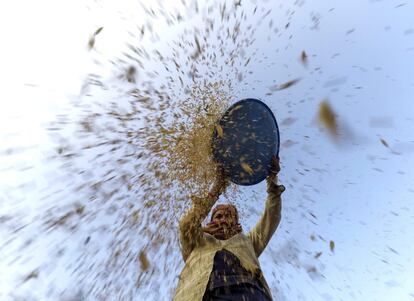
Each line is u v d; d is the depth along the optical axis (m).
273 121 2.13
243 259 1.92
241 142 2.08
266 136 2.09
